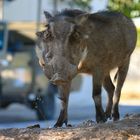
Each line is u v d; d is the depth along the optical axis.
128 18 20.98
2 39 42.34
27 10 45.34
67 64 16.56
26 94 40.69
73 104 48.16
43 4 45.19
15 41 43.03
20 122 38.78
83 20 17.47
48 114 39.88
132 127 16.92
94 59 18.64
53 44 16.69
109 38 19.12
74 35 16.86
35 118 41.06
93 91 18.91
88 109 47.28
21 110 44.69
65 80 16.42
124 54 20.36
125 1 25.14
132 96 54.47
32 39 43.62
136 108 43.53
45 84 40.41
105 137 16.08
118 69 21.11
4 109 44.69
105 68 19.23
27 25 44.81
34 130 17.31
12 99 40.78
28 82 40.91
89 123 19.02
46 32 16.83
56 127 18.11
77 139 16.09
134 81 61.09
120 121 17.98
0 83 40.62
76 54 16.92
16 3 45.50
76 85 48.44
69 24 16.86
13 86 40.88
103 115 18.92
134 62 61.41
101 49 18.77
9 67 40.91
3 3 45.44
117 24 19.83
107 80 21.12
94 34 18.58
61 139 16.16
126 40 20.30
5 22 43.22
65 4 42.28
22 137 16.55
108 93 21.25
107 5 26.33
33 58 41.41
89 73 18.97
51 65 16.55
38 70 40.91
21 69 41.06
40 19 44.03
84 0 31.42
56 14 18.02
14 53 41.56
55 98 40.22
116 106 21.05
